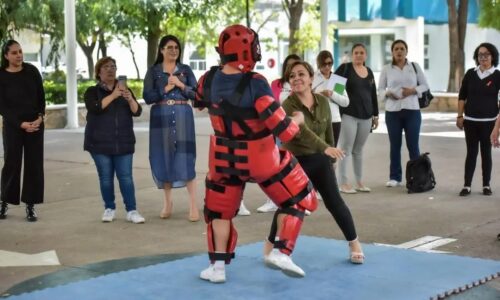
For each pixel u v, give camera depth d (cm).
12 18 2091
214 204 568
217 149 550
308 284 580
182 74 880
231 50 538
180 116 873
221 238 581
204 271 598
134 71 3769
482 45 998
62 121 1986
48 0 2145
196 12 2364
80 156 1461
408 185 1045
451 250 738
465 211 920
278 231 568
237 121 537
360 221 869
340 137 1033
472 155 1016
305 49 2777
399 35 2973
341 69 1031
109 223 882
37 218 916
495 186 1082
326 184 625
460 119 1028
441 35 3172
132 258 709
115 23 2331
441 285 575
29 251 757
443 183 1112
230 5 2686
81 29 2295
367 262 644
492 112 995
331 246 701
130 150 876
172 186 890
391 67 1082
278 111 531
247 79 534
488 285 607
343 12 2897
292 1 2625
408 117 1073
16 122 876
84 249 762
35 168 896
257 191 1070
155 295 560
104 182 883
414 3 2903
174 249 755
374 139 1662
